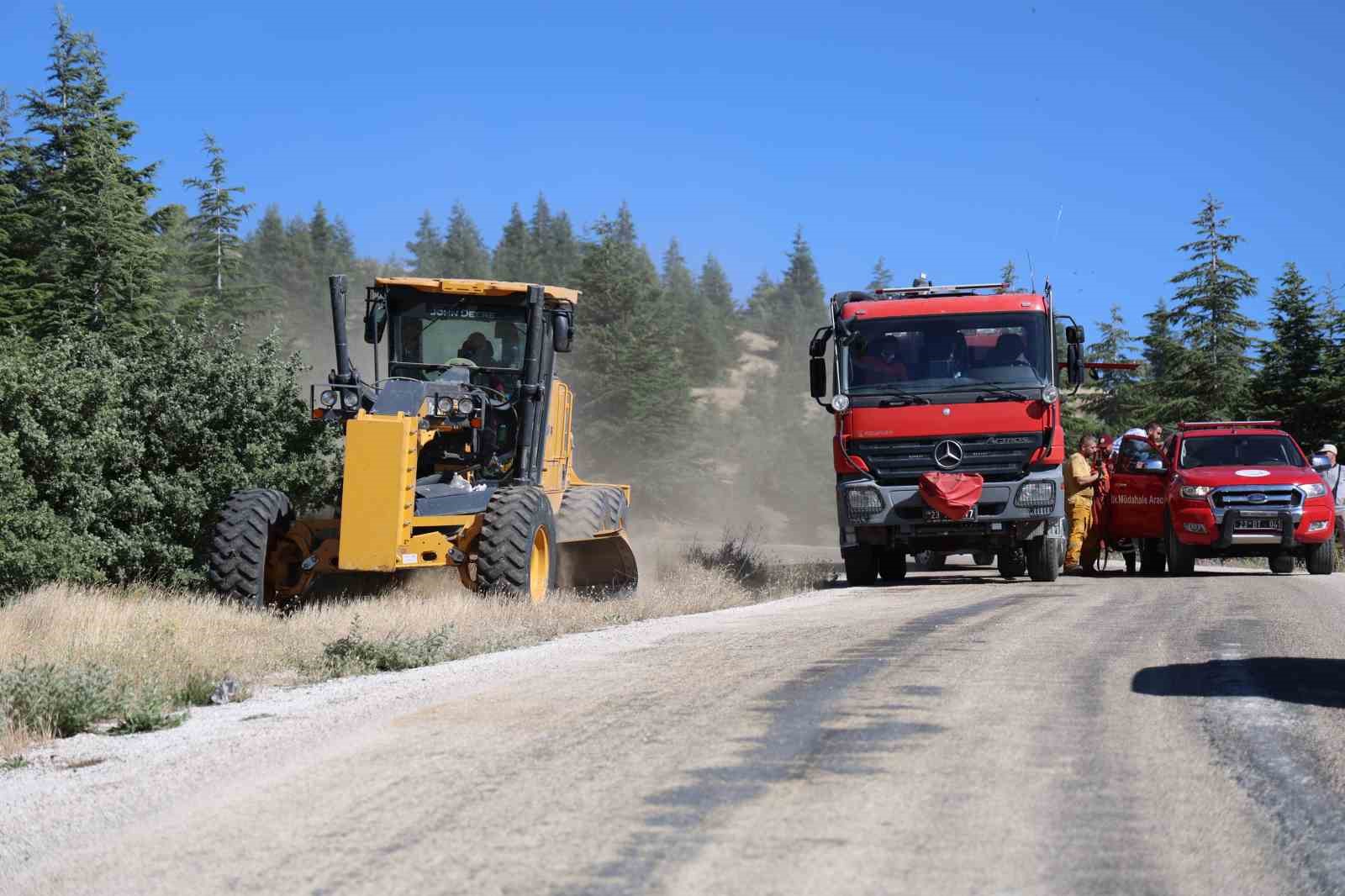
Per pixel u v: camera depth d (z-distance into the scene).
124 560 15.69
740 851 4.29
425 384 13.47
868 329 17.81
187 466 16.55
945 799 4.89
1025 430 17.34
